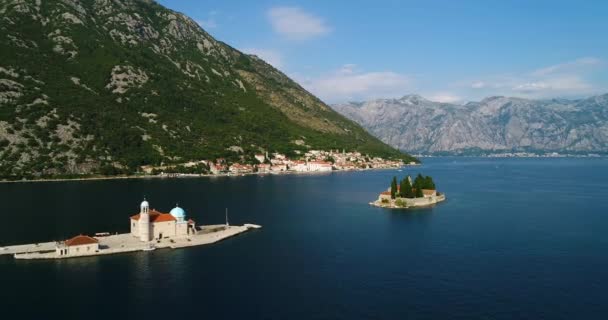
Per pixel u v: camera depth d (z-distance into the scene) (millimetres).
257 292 126750
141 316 112000
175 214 188625
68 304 118312
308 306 117562
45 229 194250
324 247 173000
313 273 142500
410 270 145375
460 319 110625
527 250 168500
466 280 136375
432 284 133125
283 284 132875
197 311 114625
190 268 146875
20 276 138000
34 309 115312
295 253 164875
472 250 168750
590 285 132125
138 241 176250
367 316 112062
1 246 168500
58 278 136625
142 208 176875
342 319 110500
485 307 117250
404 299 122125
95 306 117188
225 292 126688
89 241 160500
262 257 159500
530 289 129250
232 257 159500
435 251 167375
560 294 125562
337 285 132250
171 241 178000
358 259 157125
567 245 175875
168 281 135000
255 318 111000
